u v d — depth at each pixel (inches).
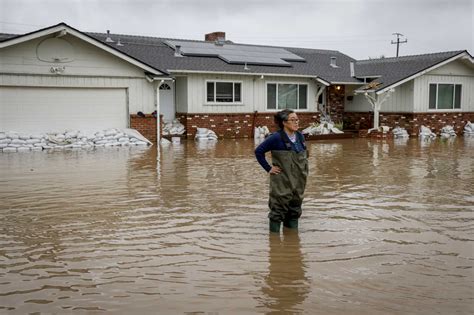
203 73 797.2
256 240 222.2
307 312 148.1
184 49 876.0
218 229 240.7
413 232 235.6
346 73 980.6
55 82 655.8
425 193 334.0
